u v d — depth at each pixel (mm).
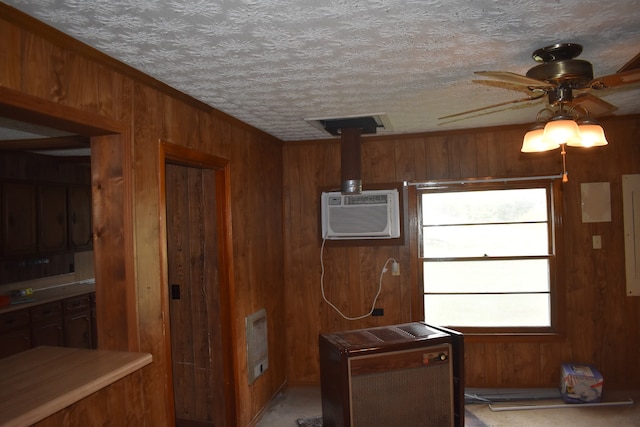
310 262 4176
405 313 4016
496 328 3848
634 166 3678
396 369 2600
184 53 1948
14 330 3895
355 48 1944
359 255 4098
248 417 3299
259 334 3520
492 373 3865
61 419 1618
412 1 1521
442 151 3951
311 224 4180
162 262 2299
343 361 2518
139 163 2182
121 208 2072
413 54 2039
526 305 3861
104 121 1954
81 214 4980
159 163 2334
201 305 3236
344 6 1541
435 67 2229
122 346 2080
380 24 1701
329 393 2740
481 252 3936
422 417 2645
